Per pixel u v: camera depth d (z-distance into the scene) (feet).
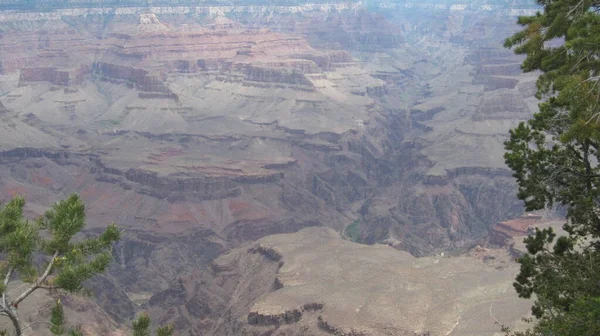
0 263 120.37
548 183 142.61
